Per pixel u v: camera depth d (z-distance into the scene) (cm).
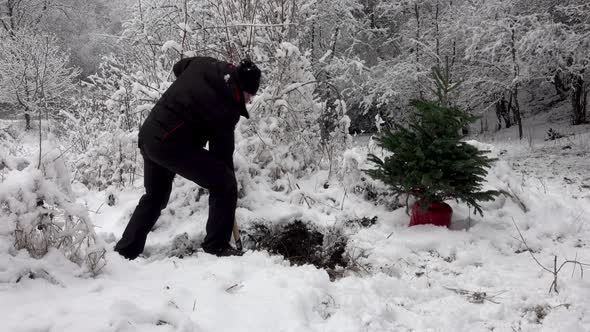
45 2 2253
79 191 532
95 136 676
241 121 491
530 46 1109
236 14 527
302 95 520
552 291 290
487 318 265
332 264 362
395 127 429
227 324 234
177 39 613
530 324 255
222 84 321
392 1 1505
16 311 215
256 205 430
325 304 268
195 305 249
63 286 254
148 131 326
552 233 394
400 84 1423
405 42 1530
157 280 282
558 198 477
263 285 281
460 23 1319
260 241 394
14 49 1425
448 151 383
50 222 284
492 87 1319
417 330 251
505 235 389
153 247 374
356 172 478
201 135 339
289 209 423
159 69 557
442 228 390
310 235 407
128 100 601
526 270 327
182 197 441
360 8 1420
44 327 201
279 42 539
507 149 961
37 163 302
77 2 2300
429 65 1451
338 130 552
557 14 1202
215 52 535
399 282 304
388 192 461
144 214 341
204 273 294
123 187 525
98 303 229
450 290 304
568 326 244
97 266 282
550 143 990
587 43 1105
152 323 220
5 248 265
